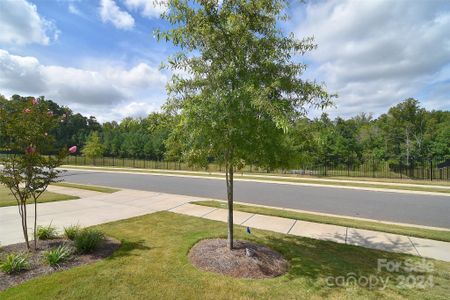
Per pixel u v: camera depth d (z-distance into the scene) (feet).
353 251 16.97
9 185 15.47
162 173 79.66
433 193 44.75
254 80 13.16
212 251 15.87
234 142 13.14
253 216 25.31
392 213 29.73
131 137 159.53
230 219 15.98
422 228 23.21
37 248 16.38
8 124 14.92
